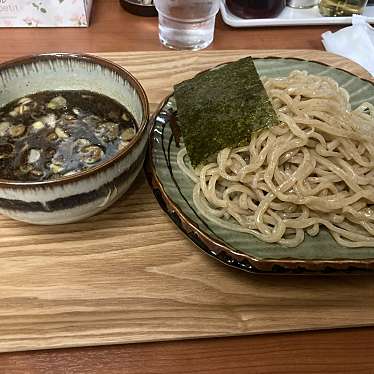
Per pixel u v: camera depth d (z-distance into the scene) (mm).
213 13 512
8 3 517
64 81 368
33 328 275
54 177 315
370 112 394
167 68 463
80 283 299
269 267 282
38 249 317
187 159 363
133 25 556
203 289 300
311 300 298
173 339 277
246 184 353
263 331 282
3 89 354
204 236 292
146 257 315
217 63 472
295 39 550
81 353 272
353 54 518
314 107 364
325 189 348
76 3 523
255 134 351
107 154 330
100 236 326
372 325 290
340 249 321
